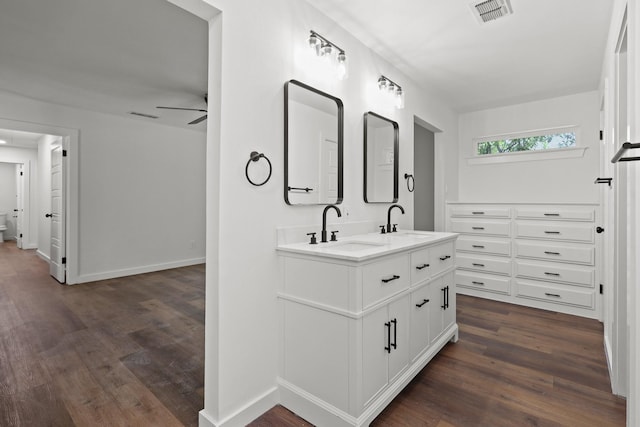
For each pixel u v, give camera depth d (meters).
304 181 1.92
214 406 1.49
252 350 1.62
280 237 1.76
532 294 3.35
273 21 1.74
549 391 1.84
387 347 1.67
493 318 3.02
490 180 4.26
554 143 3.89
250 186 1.61
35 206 7.21
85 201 4.27
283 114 1.79
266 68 1.69
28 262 5.53
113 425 1.54
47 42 2.62
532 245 3.36
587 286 3.06
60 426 1.53
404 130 3.06
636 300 1.13
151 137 4.93
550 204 3.25
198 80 3.36
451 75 3.14
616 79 1.97
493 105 4.10
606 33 2.40
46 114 3.96
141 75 3.24
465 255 3.79
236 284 1.54
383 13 2.14
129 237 4.69
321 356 1.57
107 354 2.23
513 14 2.18
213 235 1.50
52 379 1.92
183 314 3.03
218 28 1.49
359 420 1.45
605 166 2.70
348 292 1.47
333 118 2.16
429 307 2.12
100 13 2.23
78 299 3.49
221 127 1.48
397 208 2.90
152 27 2.41
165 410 1.65
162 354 2.23
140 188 4.80
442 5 2.06
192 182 5.45
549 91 3.62
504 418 1.61
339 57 2.08
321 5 2.04
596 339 2.55
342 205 2.25
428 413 1.65
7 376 1.95
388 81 2.68
